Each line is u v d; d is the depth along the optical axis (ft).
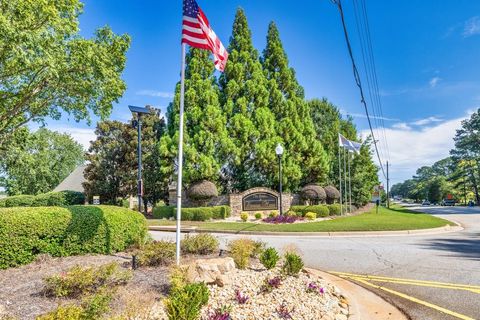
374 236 44.21
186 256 22.97
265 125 86.12
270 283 16.01
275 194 83.66
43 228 22.16
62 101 47.57
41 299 14.30
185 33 22.70
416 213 100.73
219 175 83.76
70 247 23.48
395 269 24.61
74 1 40.34
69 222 23.48
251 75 91.35
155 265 20.45
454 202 233.96
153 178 93.76
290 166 87.71
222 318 11.48
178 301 11.23
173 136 82.17
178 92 84.74
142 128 95.14
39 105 47.39
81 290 14.97
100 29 43.91
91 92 44.19
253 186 88.28
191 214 68.74
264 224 57.16
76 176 125.80
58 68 37.78
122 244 26.58
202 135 79.77
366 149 115.65
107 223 25.45
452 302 16.94
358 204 108.68
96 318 11.23
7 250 20.21
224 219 73.26
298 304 14.42
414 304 16.65
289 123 90.58
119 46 45.16
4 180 133.28
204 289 13.19
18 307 13.30
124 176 92.38
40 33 32.71
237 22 95.86
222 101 88.48
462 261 26.99
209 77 88.22
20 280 17.44
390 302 16.97
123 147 93.71
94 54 40.93
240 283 16.66
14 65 37.96
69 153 156.56
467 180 215.10
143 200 98.58
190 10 23.09
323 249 33.30
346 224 53.31
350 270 24.49
